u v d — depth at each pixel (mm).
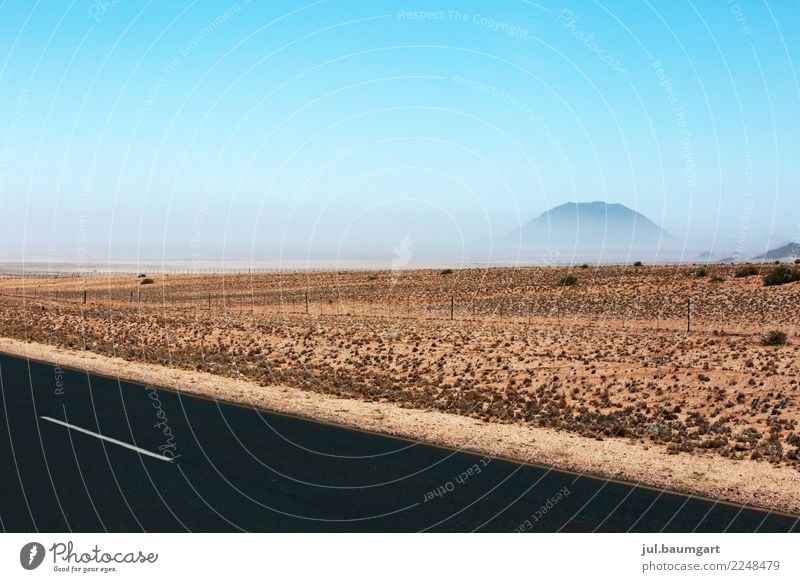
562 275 70875
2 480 9570
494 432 13094
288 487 9430
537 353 26031
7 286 95688
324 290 73062
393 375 22109
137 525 8016
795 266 61406
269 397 16750
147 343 30797
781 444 12992
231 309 55812
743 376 20188
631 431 13648
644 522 8273
